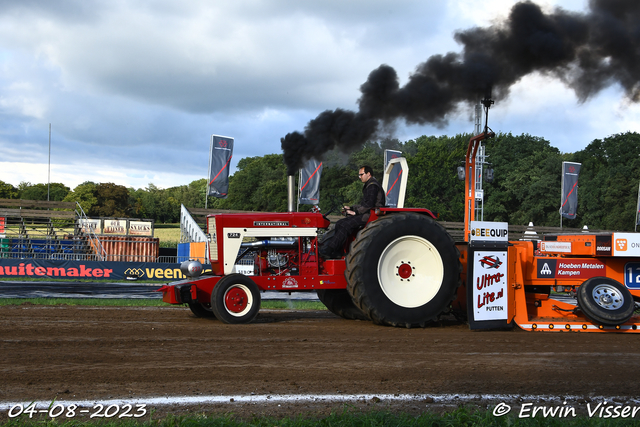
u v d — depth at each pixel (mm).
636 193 40531
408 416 3119
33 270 15250
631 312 6125
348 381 3895
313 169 24188
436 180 43438
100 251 18984
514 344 5402
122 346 4820
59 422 2977
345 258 6547
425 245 6508
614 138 44469
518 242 6852
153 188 77375
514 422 3088
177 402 3359
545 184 46500
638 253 6480
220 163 22438
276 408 3301
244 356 4539
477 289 6262
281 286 6613
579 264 6695
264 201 54969
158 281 16062
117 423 2947
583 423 3158
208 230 7055
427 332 6047
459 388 3824
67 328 5672
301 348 4918
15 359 4238
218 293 6262
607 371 4395
